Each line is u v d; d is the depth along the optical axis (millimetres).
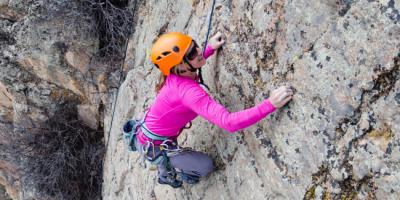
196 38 4266
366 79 2498
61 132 7836
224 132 3750
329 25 2693
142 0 6473
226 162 3748
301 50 2887
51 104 7496
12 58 7043
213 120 3090
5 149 8344
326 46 2715
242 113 2967
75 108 7621
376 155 2480
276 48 3115
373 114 2496
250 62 3361
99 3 6406
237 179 3568
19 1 6609
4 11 6746
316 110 2787
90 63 6918
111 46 6719
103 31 6797
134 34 6578
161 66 3250
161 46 3178
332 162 2715
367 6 2463
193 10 4617
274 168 3129
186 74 3271
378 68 2438
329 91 2699
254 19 3336
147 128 3594
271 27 3145
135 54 6527
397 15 2322
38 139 8000
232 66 3572
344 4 2600
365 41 2484
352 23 2553
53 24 6641
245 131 3459
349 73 2582
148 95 5605
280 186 3084
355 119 2586
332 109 2689
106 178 7094
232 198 3635
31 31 6727
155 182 5125
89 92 7246
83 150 7914
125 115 6168
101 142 7953
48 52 6832
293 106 2943
